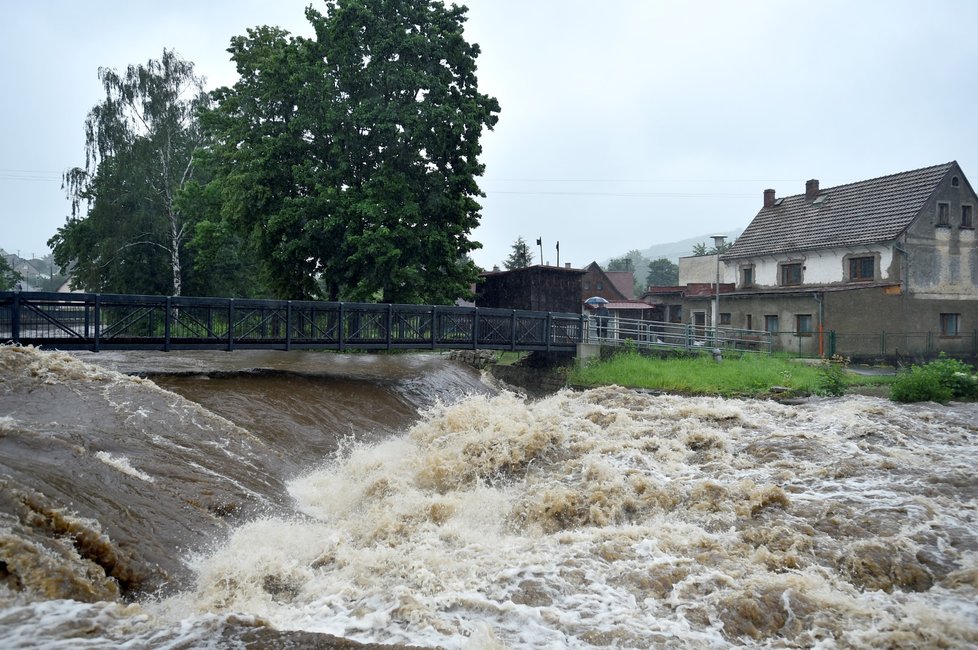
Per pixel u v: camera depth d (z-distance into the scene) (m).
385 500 9.78
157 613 5.81
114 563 6.06
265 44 27.44
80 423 8.96
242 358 20.44
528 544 8.14
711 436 12.20
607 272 68.12
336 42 24.19
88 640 4.60
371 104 24.12
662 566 7.17
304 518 8.92
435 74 25.20
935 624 5.80
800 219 38.81
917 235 31.95
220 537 7.48
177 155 36.41
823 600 6.28
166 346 15.59
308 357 22.38
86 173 35.56
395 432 14.78
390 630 5.72
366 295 23.80
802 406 16.31
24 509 5.85
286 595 6.60
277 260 25.56
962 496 8.98
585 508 9.37
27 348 10.98
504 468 11.27
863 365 30.55
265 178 24.33
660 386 23.03
